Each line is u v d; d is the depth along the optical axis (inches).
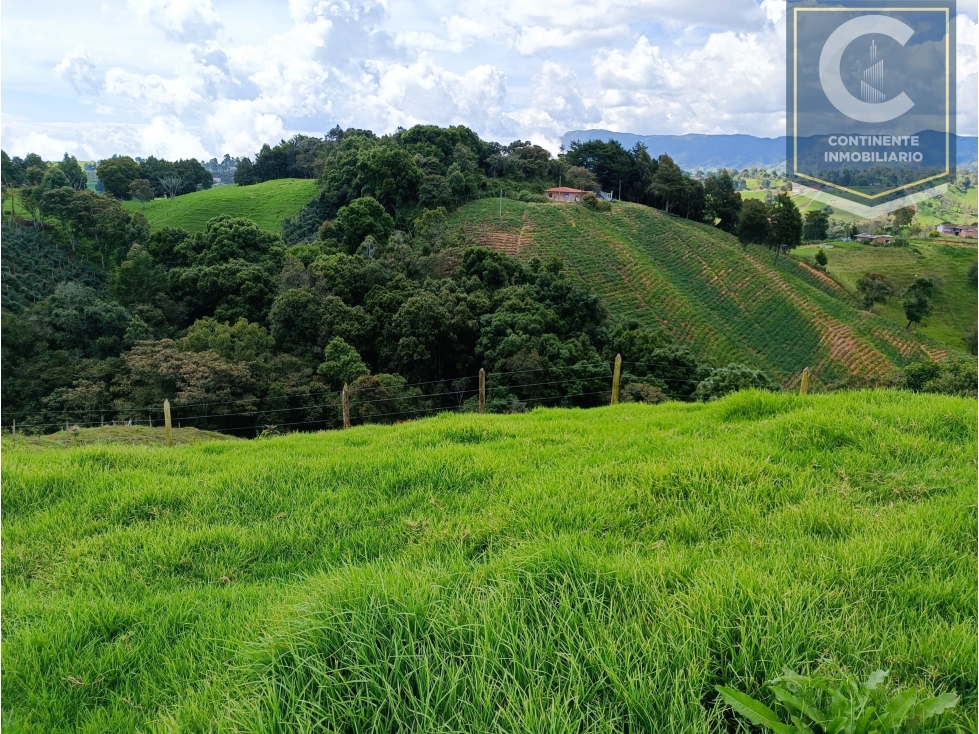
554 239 2758.4
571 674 98.7
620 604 120.7
